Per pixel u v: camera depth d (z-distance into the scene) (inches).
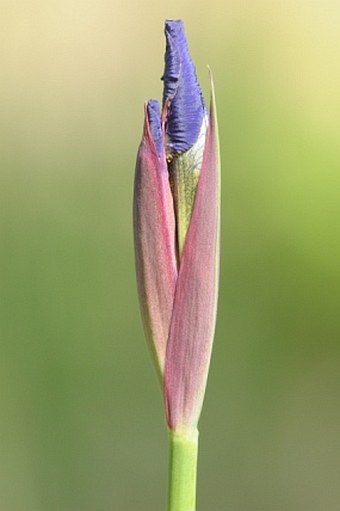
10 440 28.7
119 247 30.7
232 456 29.8
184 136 15.3
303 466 29.9
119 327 30.0
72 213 30.9
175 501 15.4
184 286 15.4
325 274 30.6
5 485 28.5
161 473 29.5
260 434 30.0
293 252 30.7
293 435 30.1
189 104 15.3
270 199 30.9
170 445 15.5
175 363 15.5
